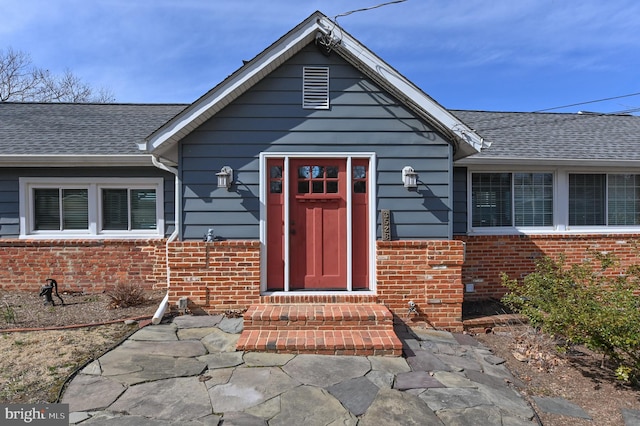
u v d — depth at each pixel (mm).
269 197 5312
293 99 5254
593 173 7121
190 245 5121
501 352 4668
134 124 8469
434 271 5207
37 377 3537
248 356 3977
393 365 3914
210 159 5219
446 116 4988
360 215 5355
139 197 7188
